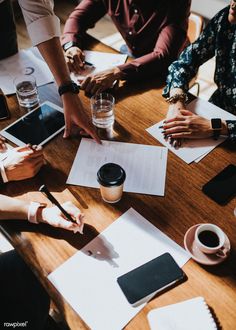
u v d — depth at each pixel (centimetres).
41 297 109
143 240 93
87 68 152
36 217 96
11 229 96
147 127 126
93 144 119
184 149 118
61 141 120
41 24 129
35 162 109
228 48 146
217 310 79
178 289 83
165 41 162
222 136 122
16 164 107
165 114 131
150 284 83
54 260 89
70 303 81
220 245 87
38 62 155
